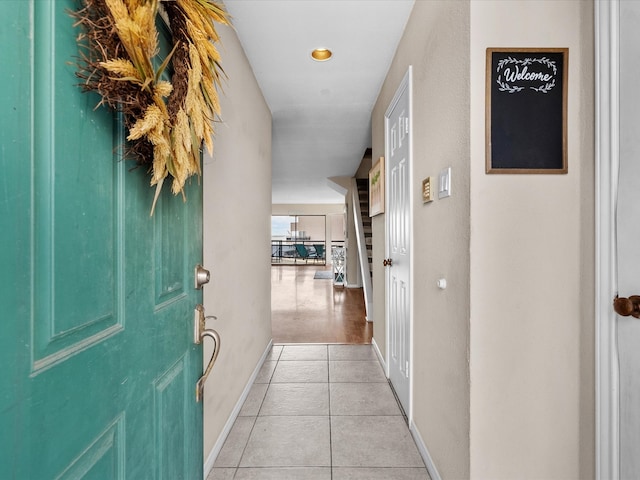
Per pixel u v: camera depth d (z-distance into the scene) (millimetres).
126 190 653
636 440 956
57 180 475
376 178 2955
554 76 1129
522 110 1129
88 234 542
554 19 1128
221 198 1731
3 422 388
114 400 611
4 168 394
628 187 973
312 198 10375
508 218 1134
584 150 1119
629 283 973
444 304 1359
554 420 1138
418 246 1715
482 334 1133
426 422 1591
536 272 1139
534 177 1136
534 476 1140
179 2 728
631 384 970
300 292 6684
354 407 2105
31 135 433
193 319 1003
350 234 7305
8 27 400
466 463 1154
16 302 410
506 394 1139
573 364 1140
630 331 971
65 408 488
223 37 1758
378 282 2988
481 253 1132
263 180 2863
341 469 1553
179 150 690
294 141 4242
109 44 543
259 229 2693
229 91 1864
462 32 1183
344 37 2049
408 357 1908
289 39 2064
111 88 549
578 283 1138
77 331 516
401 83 1973
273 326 4121
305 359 2926
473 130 1128
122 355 636
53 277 467
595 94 1058
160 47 756
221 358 1731
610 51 1007
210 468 1539
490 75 1121
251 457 1636
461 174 1193
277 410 2068
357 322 4324
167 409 831
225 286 1795
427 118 1562
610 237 1019
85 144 535
